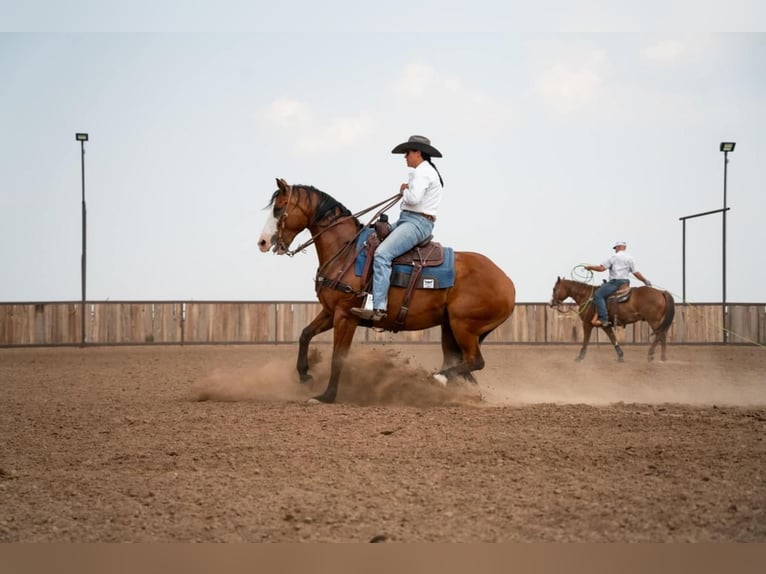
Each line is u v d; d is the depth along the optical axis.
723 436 9.41
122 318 31.11
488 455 8.44
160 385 16.36
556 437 9.32
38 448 9.23
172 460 8.46
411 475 7.69
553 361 25.17
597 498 6.90
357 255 11.93
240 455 8.58
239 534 6.16
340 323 12.07
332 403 12.02
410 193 11.81
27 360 24.20
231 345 31.77
